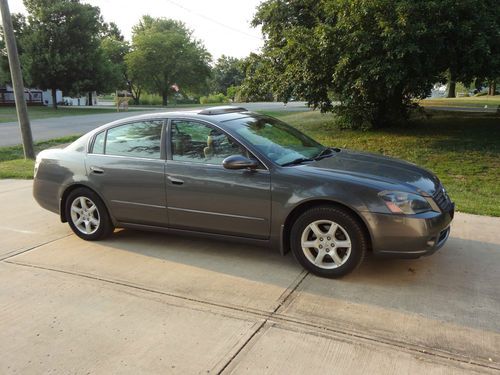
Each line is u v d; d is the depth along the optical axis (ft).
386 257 13.12
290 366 9.61
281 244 14.23
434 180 14.65
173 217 15.81
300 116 79.56
